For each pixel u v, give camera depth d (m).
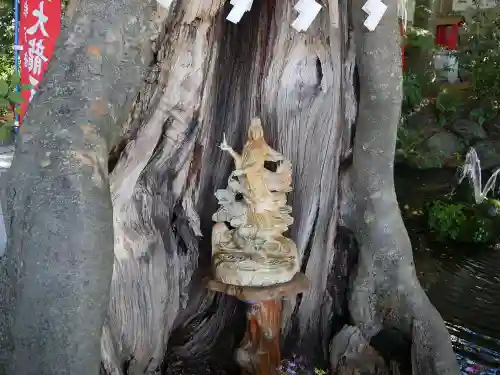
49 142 1.16
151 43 1.35
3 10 4.65
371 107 1.70
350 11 1.72
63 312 1.10
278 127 1.92
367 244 1.79
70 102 1.19
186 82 1.65
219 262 1.66
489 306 2.69
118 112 1.27
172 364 1.99
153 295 1.77
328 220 1.93
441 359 1.71
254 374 1.74
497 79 5.48
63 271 1.10
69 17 1.29
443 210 3.72
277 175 1.74
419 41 6.37
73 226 1.12
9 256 1.15
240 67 1.93
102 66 1.22
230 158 1.99
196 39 1.63
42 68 2.91
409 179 5.08
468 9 6.23
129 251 1.67
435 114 6.07
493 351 2.21
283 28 1.83
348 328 1.86
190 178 1.86
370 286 1.81
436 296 2.80
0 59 4.22
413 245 3.54
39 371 1.09
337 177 1.89
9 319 1.13
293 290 1.63
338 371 1.84
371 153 1.73
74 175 1.14
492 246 3.52
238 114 1.98
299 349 2.01
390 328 1.84
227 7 1.79
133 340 1.75
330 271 1.99
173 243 1.86
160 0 1.27
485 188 4.20
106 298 1.16
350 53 1.78
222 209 1.76
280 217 1.75
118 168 1.61
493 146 5.35
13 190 1.17
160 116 1.65
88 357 1.12
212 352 2.06
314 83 1.85
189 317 2.11
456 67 6.53
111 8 1.23
